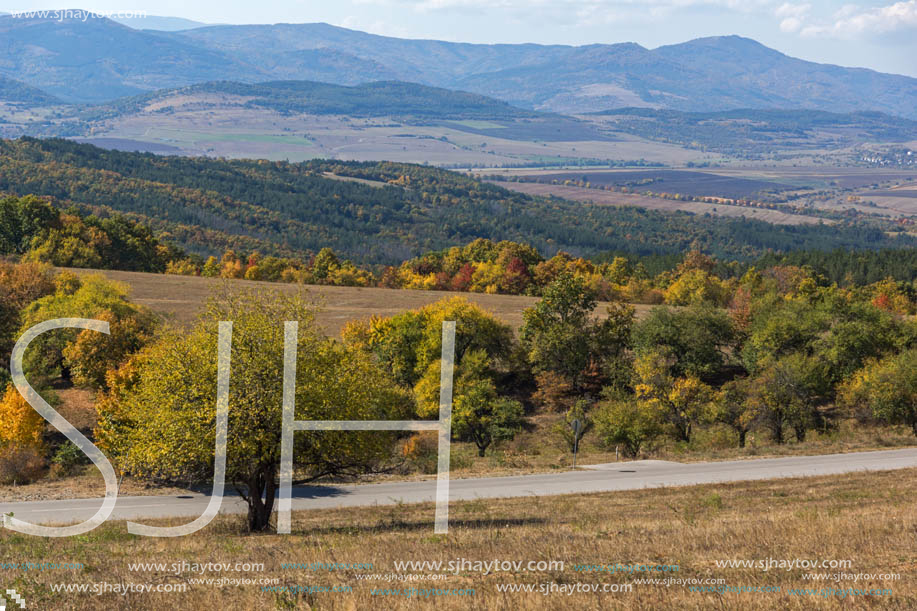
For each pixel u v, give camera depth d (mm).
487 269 127312
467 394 54375
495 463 37531
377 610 11031
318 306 20234
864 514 19531
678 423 52062
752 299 87375
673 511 22547
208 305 19328
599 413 48938
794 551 14008
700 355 68750
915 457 37812
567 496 27391
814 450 40219
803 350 65500
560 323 70938
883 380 53031
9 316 67188
